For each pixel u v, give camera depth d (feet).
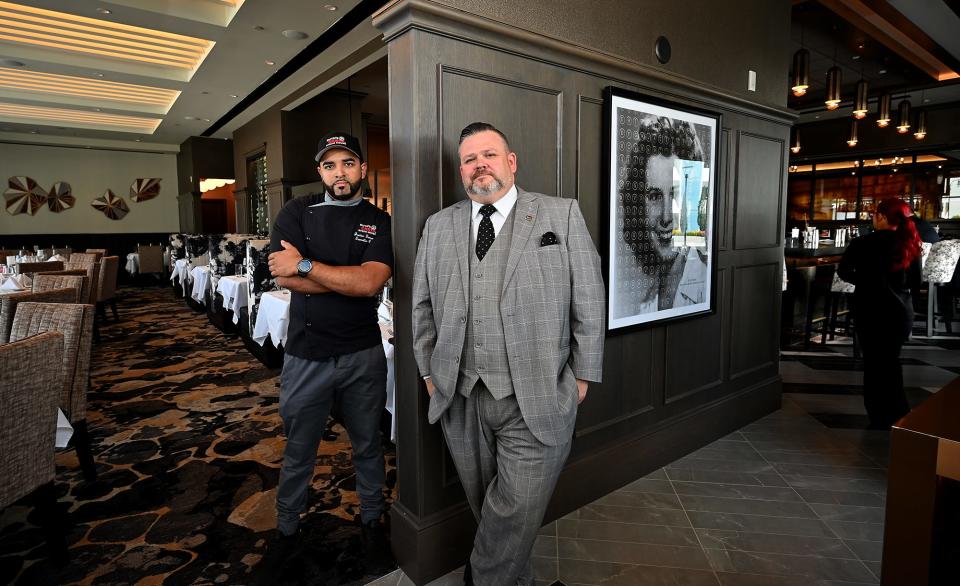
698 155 9.75
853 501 8.57
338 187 6.64
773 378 12.60
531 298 5.33
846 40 21.65
